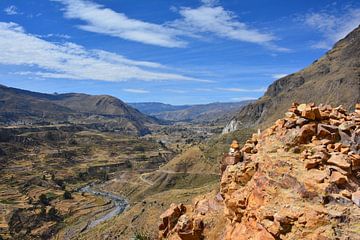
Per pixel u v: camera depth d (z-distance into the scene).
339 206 23.02
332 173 25.39
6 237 169.38
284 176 26.75
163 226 41.03
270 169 28.53
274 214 24.39
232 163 36.12
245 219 28.34
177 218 40.44
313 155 27.62
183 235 35.59
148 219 130.00
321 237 21.34
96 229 157.25
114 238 126.94
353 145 29.09
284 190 25.95
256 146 35.16
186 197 136.12
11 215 193.00
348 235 20.89
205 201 39.31
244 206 29.31
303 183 25.20
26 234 177.50
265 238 24.25
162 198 155.38
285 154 29.58
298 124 32.22
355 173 26.50
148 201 157.62
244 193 30.11
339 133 30.50
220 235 33.38
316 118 31.95
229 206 31.08
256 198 27.66
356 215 21.98
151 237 79.12
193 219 36.72
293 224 23.22
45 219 199.50
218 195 37.75
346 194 23.56
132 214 145.25
